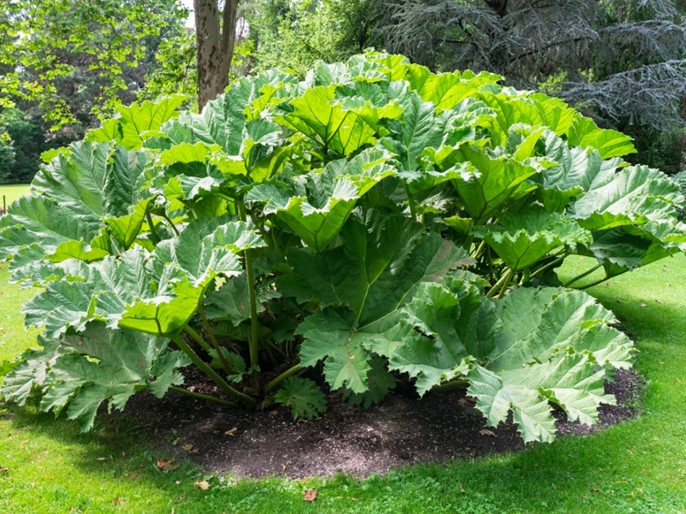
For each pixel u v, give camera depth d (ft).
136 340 12.69
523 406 10.37
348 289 13.05
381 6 59.98
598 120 55.47
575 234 12.43
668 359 17.34
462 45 56.39
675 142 59.98
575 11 53.88
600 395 10.14
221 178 11.92
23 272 11.63
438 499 10.52
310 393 13.19
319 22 63.21
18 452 12.19
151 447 12.34
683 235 13.85
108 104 51.19
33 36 53.72
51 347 13.48
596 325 11.30
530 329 12.32
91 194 14.51
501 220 13.51
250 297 12.67
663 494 10.70
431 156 12.48
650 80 53.26
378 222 13.20
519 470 11.38
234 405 13.64
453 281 12.04
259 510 10.30
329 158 14.34
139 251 12.30
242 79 14.19
